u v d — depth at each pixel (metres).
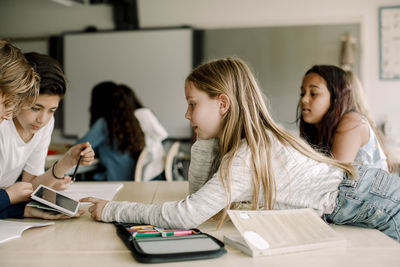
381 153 1.54
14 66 0.92
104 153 2.76
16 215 1.04
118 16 4.90
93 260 0.73
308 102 1.58
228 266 0.70
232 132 1.04
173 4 4.84
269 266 0.70
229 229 0.96
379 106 4.55
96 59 4.96
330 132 1.54
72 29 5.09
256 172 0.95
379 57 4.53
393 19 4.49
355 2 4.54
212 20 4.78
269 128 1.06
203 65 1.12
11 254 0.76
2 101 0.93
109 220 0.99
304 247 0.78
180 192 1.46
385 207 0.97
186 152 4.81
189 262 0.72
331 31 4.56
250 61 4.70
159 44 4.83
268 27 4.66
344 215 0.99
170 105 4.84
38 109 1.07
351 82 1.66
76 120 5.04
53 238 0.87
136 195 1.40
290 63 4.64
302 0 4.61
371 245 0.82
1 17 5.22
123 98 2.74
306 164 1.01
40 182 1.30
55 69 1.08
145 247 0.76
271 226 0.83
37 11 5.14
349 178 1.02
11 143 1.22
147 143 2.97
